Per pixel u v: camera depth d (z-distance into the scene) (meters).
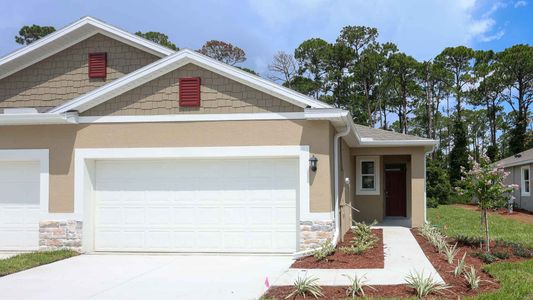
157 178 11.70
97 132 11.54
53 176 11.62
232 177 11.45
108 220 11.77
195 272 9.20
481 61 51.69
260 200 11.31
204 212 11.51
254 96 11.07
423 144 16.89
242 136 11.06
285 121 10.93
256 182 11.36
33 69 14.50
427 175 32.59
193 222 11.52
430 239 12.24
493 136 52.59
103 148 11.48
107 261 10.48
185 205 11.57
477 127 56.28
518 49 49.06
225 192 11.45
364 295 7.10
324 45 50.09
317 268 9.23
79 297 7.41
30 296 7.50
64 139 11.63
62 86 14.32
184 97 11.27
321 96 49.88
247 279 8.51
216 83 11.23
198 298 7.25
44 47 14.17
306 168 10.79
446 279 8.09
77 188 11.53
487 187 10.34
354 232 14.16
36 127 11.73
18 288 8.01
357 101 49.22
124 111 11.47
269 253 11.20
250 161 11.40
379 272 8.73
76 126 11.62
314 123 10.83
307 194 10.75
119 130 11.46
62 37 14.02
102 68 14.16
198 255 11.16
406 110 52.34
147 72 11.20
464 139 37.00
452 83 51.94
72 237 11.51
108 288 7.96
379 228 16.50
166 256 11.08
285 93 10.78
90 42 14.37
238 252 11.31
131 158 11.50
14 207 12.16
